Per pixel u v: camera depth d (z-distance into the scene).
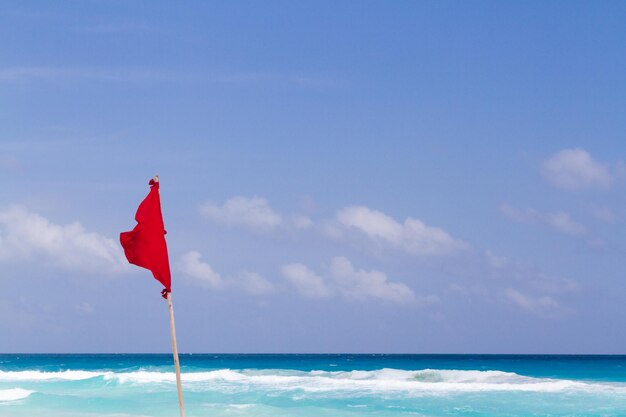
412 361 97.75
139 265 11.39
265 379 48.16
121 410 30.80
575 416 28.84
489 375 46.38
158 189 11.60
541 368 66.88
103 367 81.75
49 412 30.25
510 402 33.62
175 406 32.00
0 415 29.38
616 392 37.81
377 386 42.00
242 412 29.89
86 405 32.28
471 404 32.91
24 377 54.16
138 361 108.38
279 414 29.45
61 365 89.88
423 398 35.41
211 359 119.69
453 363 87.81
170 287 11.37
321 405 32.62
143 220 11.38
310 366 79.25
